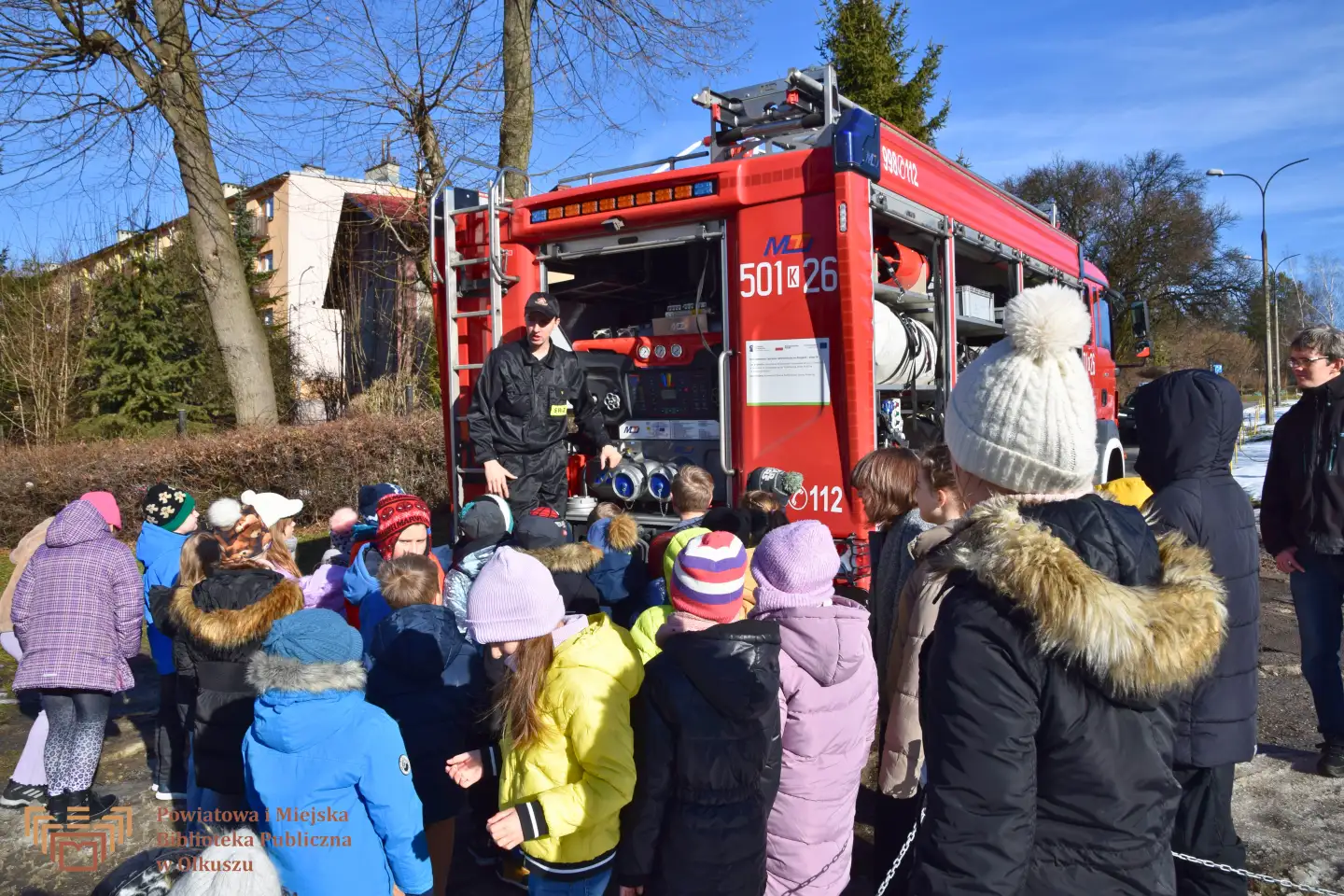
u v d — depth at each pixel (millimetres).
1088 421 1713
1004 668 1566
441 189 5578
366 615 3654
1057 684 1561
